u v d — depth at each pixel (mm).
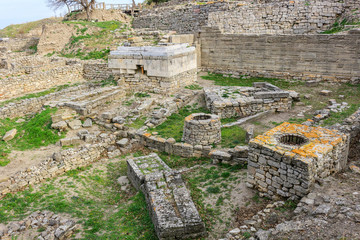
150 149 12719
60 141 12562
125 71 19109
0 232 7254
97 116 15234
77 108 14914
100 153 12547
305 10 22750
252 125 13781
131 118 14938
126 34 29375
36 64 26766
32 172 10148
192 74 20297
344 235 5387
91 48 28109
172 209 7262
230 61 23906
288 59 21188
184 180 9531
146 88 18641
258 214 6969
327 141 7738
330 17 22328
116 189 10008
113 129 13977
